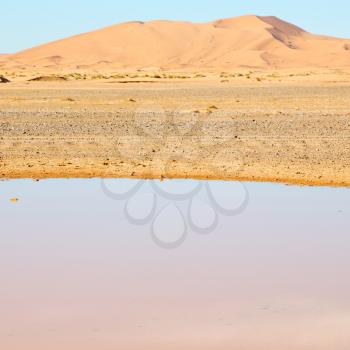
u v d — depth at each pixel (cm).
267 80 16362
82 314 1569
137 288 1753
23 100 8625
